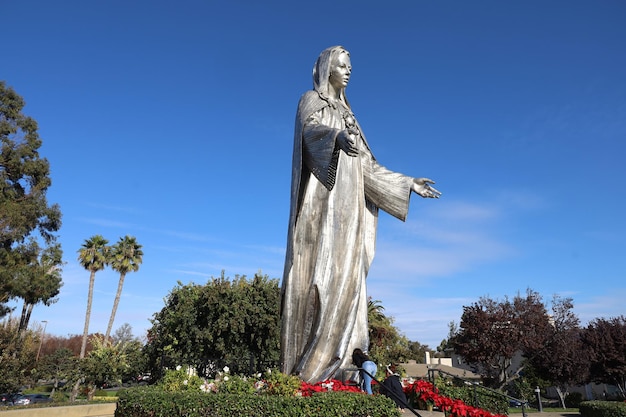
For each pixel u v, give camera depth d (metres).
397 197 12.62
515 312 35.50
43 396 48.47
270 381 9.12
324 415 7.94
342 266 11.37
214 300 33.47
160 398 9.05
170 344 36.88
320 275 11.08
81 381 41.75
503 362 35.62
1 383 29.73
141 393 9.47
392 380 10.63
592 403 22.38
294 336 11.06
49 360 58.88
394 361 37.59
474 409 10.24
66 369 42.34
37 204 32.38
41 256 31.41
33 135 33.50
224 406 8.40
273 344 33.34
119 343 43.88
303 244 11.46
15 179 33.53
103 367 38.59
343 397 8.14
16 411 14.05
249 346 33.62
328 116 12.33
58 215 33.69
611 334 40.72
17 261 29.75
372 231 12.78
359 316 11.42
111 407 17.12
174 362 38.12
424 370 53.06
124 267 48.81
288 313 11.13
